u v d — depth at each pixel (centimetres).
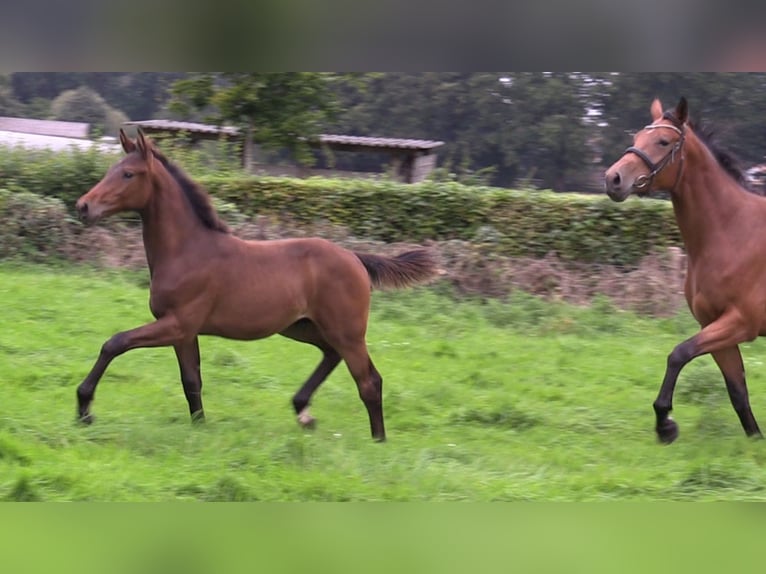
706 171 870
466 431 949
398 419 979
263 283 881
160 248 872
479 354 1302
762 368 1275
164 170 874
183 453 797
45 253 1778
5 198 1784
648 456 838
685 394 1117
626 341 1444
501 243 1794
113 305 1459
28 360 1130
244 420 927
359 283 900
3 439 775
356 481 723
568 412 1035
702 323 899
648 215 1756
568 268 1756
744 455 832
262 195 1906
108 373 1084
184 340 879
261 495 690
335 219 1881
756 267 855
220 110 2008
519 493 720
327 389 1098
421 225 1853
